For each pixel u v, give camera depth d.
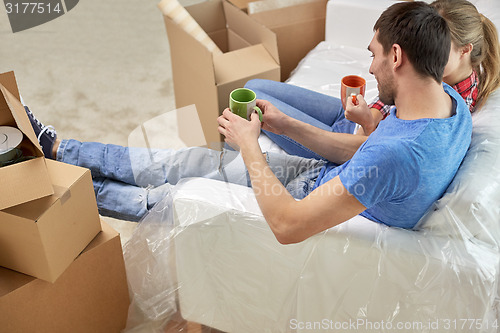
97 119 2.59
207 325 1.66
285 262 1.43
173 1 2.22
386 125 1.26
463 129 1.26
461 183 1.28
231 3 2.40
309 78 2.21
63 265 1.38
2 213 1.25
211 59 1.96
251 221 1.39
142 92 2.79
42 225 1.26
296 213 1.23
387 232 1.35
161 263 1.61
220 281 1.55
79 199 1.38
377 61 1.25
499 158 1.34
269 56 2.23
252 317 1.59
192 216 1.44
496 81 1.53
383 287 1.36
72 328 1.52
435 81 1.20
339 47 2.45
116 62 3.02
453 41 1.39
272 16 2.52
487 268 1.26
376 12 2.31
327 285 1.42
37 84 2.83
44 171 1.29
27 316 1.39
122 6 3.58
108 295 1.58
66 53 3.08
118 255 1.55
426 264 1.28
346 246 1.33
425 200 1.27
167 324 1.70
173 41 2.22
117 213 1.78
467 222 1.29
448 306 1.32
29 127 1.33
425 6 1.19
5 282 1.35
